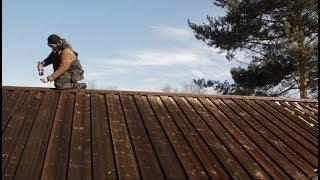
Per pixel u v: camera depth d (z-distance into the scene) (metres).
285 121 9.48
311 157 7.79
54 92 9.48
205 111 9.58
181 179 6.59
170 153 7.39
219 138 8.20
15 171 6.39
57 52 9.55
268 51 21.66
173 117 8.96
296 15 21.08
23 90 9.35
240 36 21.33
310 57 19.78
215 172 6.93
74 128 7.94
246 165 7.24
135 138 7.83
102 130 7.99
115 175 6.54
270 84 21.56
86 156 7.00
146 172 6.68
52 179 6.28
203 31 22.05
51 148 7.13
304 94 21.08
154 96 10.05
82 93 9.65
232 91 22.55
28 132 7.59
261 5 20.86
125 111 8.98
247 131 8.72
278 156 7.72
